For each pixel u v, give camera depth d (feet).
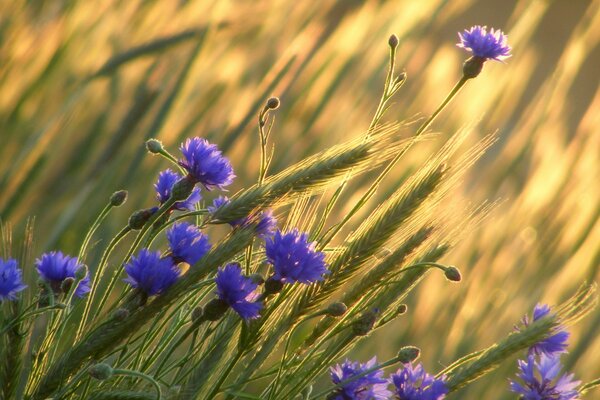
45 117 7.30
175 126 7.31
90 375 4.87
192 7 8.04
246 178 7.59
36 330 5.65
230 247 4.95
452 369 5.20
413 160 7.89
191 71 6.93
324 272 4.93
